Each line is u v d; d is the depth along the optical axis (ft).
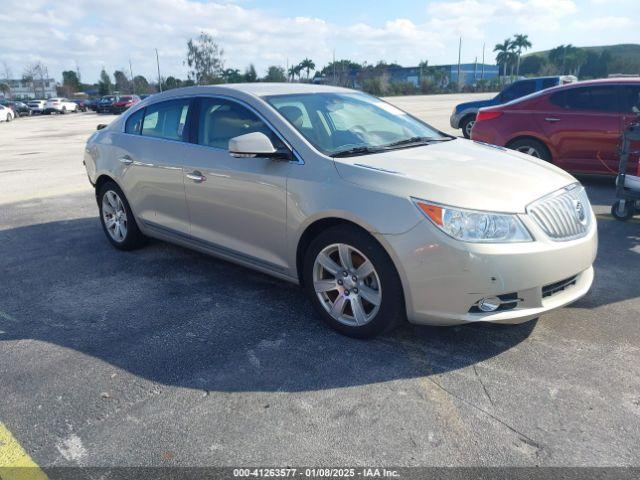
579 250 10.56
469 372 10.11
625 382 9.68
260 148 11.49
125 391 9.76
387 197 10.26
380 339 11.42
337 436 8.45
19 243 19.02
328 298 11.88
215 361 10.70
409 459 7.93
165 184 15.03
